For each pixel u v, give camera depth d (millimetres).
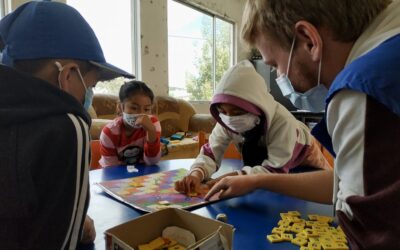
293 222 703
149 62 3818
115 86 3539
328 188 832
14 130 448
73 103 506
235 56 5516
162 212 583
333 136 483
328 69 568
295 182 865
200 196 891
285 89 691
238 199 875
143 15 3695
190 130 4188
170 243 554
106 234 489
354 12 513
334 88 467
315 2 521
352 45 537
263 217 746
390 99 393
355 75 433
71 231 489
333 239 614
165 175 1111
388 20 500
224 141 1283
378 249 388
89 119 543
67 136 473
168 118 3910
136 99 1525
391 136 392
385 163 392
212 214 769
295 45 577
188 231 555
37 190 444
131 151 1526
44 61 520
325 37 538
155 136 1433
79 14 560
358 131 422
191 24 4629
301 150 1179
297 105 736
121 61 3635
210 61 5090
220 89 1169
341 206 490
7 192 429
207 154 1229
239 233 654
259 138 1219
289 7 545
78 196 495
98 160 1535
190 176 1003
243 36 657
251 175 916
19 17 523
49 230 456
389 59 421
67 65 530
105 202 841
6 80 461
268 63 660
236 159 1495
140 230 547
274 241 613
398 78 399
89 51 542
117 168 1271
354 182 425
